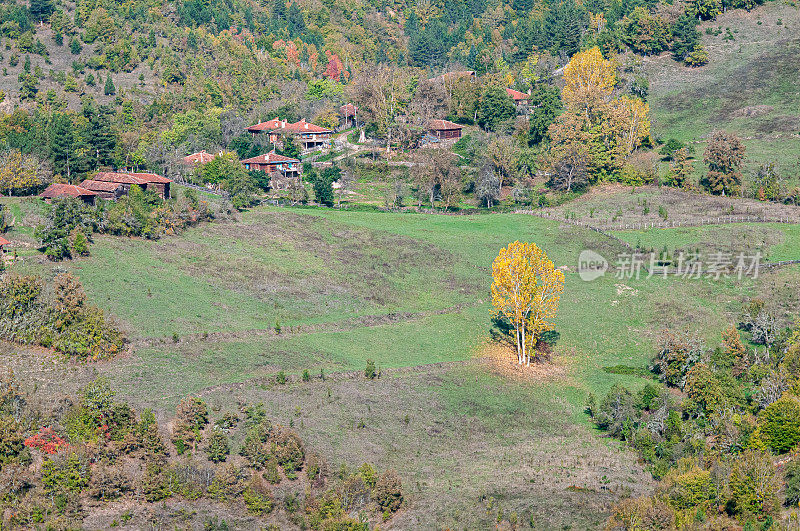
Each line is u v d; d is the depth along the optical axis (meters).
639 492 93.81
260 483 91.56
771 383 107.88
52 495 87.31
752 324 128.25
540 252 123.38
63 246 137.38
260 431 98.38
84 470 89.38
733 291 140.62
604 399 111.00
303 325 129.12
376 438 102.75
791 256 150.25
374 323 132.25
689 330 130.75
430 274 148.62
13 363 109.88
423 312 136.25
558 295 141.38
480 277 147.75
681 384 115.38
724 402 106.50
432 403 111.06
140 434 95.38
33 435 94.19
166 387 107.94
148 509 88.25
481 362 122.50
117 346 115.00
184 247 149.50
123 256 141.88
